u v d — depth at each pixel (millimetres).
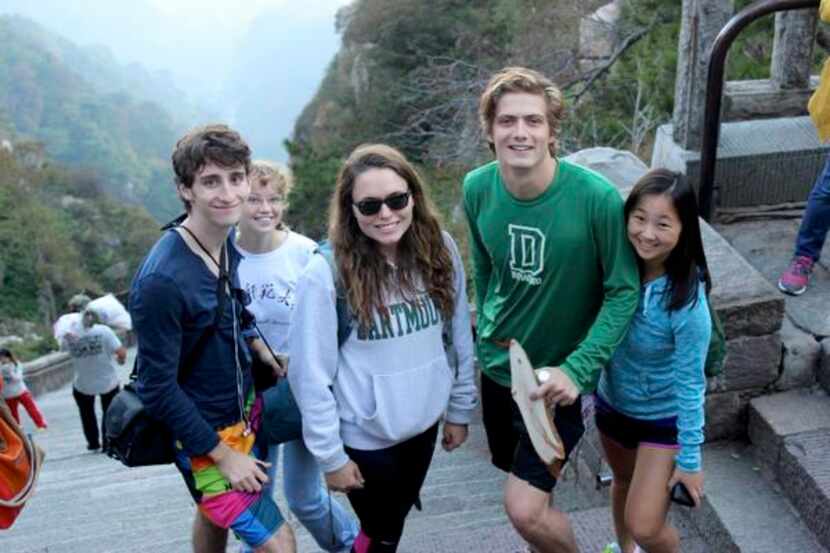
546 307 2367
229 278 2373
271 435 2662
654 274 2264
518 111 2162
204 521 2713
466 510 3879
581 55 12320
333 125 24016
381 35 20359
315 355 2322
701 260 2225
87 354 6367
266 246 3129
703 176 3947
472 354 2613
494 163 2418
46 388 13758
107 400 6527
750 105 4332
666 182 2125
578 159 4496
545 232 2268
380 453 2455
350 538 3139
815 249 3520
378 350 2359
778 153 4219
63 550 4227
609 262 2250
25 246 35969
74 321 6277
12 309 34500
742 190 4316
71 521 4641
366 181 2219
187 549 4023
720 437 3248
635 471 2445
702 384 2246
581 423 2504
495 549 3129
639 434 2426
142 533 4312
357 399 2393
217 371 2363
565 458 2445
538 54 13453
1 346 7133
